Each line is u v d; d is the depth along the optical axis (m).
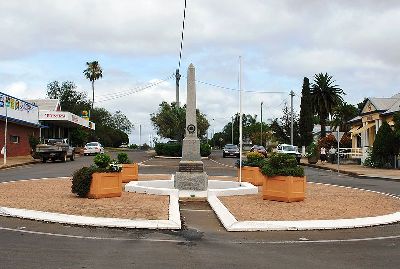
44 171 29.70
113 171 16.06
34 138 44.09
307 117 67.62
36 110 51.97
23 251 8.45
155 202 14.86
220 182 21.16
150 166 37.84
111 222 11.37
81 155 56.59
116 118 130.12
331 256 8.58
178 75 53.47
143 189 17.48
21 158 42.94
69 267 7.41
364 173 31.89
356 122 51.91
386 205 15.63
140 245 9.21
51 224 11.32
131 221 11.53
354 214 13.48
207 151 59.94
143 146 134.75
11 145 45.03
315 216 12.96
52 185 19.98
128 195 16.69
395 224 12.40
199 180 18.02
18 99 45.81
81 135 68.88
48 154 39.94
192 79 18.72
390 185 24.38
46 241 9.38
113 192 16.06
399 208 15.05
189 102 18.66
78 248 8.80
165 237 10.13
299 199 15.83
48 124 57.66
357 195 18.38
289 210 13.88
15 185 19.98
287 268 7.64
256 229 11.13
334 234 10.88
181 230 11.03
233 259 8.20
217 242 9.73
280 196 15.73
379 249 9.25
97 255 8.27
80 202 14.59
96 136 88.25
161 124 63.47
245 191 17.73
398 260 8.31
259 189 19.84
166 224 11.31
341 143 54.97
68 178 24.03
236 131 116.75
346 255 8.67
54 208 13.33
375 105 44.56
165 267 7.54
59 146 40.12
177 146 56.19
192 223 12.09
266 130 92.31
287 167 15.83
